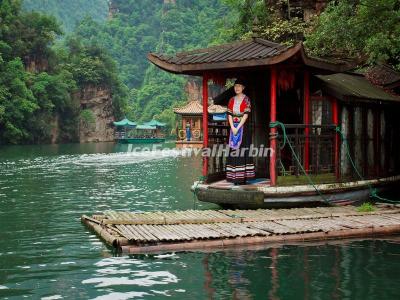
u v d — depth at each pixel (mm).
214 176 13477
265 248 8625
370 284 6676
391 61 18906
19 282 6855
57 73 80188
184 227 9641
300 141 12609
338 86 13383
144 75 147250
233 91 14711
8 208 13789
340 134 13305
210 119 14984
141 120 117375
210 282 6789
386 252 8328
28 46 75000
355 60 15789
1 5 71500
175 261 7836
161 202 14805
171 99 120562
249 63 11555
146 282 6805
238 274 7145
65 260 8000
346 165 13516
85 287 6617
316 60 11797
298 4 26141
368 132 14617
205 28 142000
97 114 91812
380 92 15453
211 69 12297
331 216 10727
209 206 13852
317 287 6566
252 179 13109
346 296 6215
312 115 12938
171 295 6277
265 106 14344
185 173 24859
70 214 12695
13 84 64562
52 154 43594
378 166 15070
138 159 36219
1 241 9461
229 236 8930
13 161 34156
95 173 24906
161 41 144000
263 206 11891
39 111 71562
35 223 11414
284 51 11055
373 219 10438
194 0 154250
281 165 12109
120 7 168125
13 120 64875
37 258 8141
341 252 8352
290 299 6121
